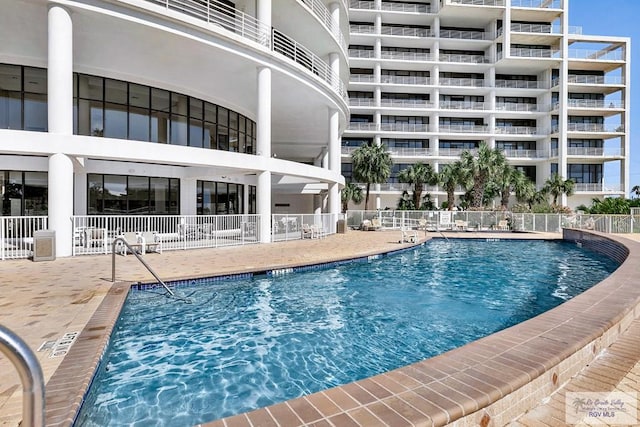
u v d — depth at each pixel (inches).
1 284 278.1
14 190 490.6
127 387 160.7
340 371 180.1
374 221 965.8
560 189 1430.9
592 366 132.1
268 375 174.9
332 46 763.4
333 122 754.2
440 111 1558.8
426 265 467.8
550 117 1578.5
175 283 305.3
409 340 221.1
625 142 1540.4
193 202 648.4
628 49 1541.6
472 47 1621.6
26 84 489.7
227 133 713.0
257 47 512.7
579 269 449.7
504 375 104.3
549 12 1523.1
